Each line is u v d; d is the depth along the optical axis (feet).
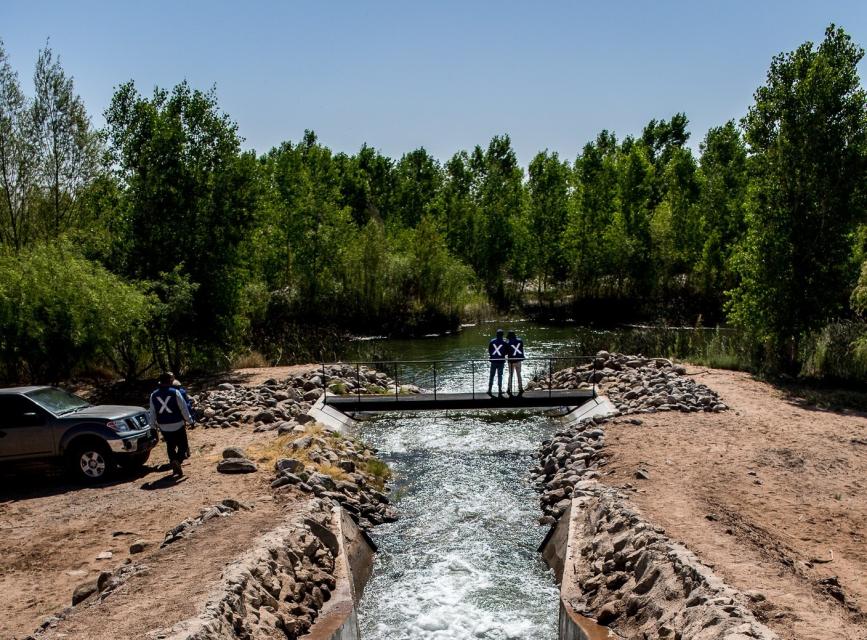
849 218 69.31
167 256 77.20
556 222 178.60
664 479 38.04
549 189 180.34
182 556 27.17
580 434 50.14
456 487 45.75
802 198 69.92
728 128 158.20
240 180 79.46
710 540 27.45
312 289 142.82
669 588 23.25
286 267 148.05
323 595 27.73
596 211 165.78
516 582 32.40
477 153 230.89
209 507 34.55
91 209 81.82
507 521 39.78
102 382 75.92
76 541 32.30
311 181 154.30
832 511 33.65
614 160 181.16
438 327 142.20
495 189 186.70
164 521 34.14
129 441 41.39
